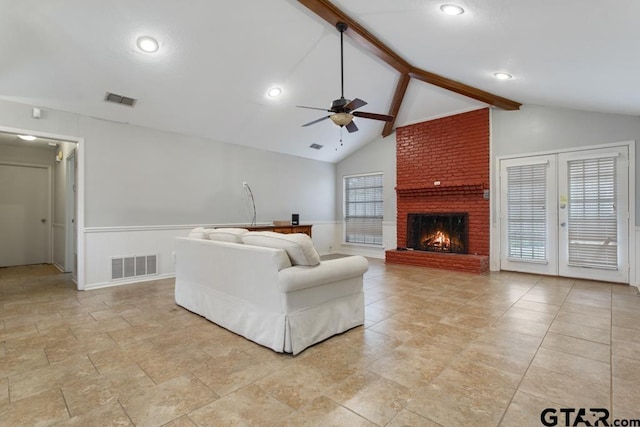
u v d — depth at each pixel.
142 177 4.83
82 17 2.96
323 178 7.73
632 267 4.38
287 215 6.93
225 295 2.91
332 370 2.12
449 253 5.87
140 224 4.80
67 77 3.62
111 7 2.91
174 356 2.34
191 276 3.38
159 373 2.09
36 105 3.97
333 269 2.62
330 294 2.68
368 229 7.46
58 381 1.99
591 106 4.40
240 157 6.07
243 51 3.77
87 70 3.58
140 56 3.53
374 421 1.59
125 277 4.64
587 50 2.67
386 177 7.03
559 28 2.41
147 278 4.86
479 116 5.67
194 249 3.32
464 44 3.25
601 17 2.12
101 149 4.46
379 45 3.90
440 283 4.57
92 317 3.19
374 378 2.01
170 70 3.84
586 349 2.40
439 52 3.72
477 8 2.44
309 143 6.67
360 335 2.71
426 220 6.33
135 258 4.74
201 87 4.27
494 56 3.35
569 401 1.75
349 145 7.23
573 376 2.01
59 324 2.99
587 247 4.71
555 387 1.89
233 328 2.79
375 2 2.93
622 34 2.28
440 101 5.68
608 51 2.60
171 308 3.50
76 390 1.89
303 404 1.74
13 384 1.95
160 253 5.00
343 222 7.91
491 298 3.79
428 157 6.30
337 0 3.11
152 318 3.17
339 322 2.74
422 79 4.84
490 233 5.58
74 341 2.60
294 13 3.35
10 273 5.48
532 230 5.20
